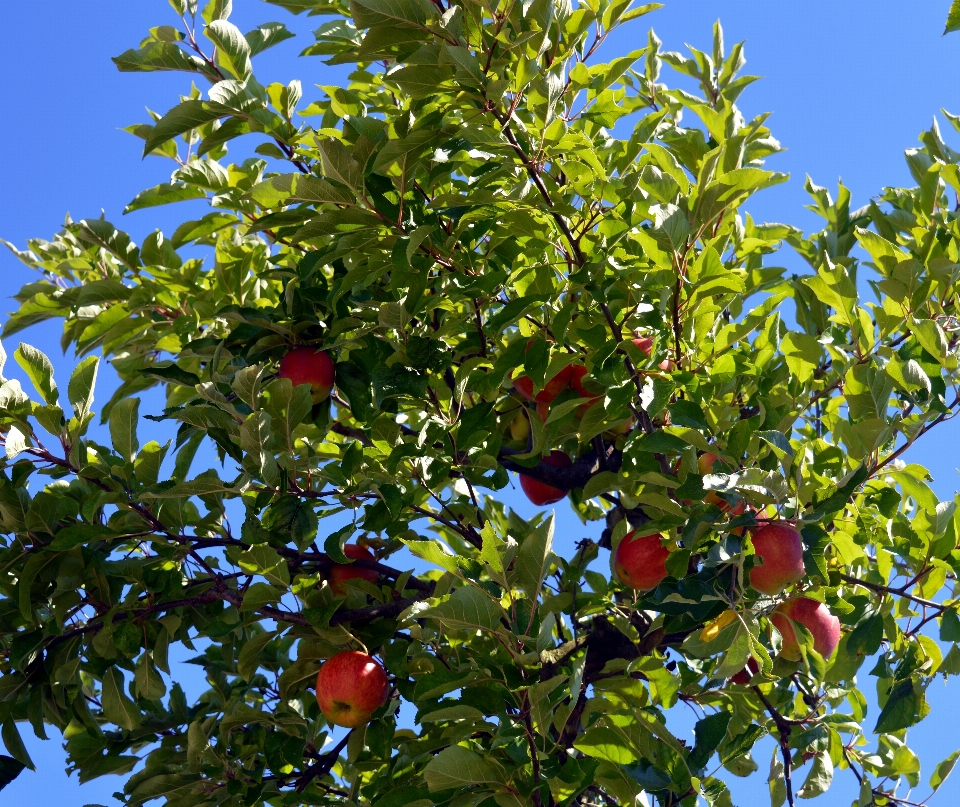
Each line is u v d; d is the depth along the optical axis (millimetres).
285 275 2428
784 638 2215
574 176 2199
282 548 2311
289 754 2303
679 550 2113
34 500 2248
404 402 2314
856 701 2387
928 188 2441
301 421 2344
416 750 2229
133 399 2254
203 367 2480
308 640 2281
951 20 2033
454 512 2396
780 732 2279
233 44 2309
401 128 2184
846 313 2260
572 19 2230
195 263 2557
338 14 2512
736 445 2113
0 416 2227
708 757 2154
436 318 2326
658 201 2205
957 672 2242
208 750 2316
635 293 2197
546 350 2182
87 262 2646
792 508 2082
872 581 2275
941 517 2193
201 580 2357
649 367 2193
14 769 2305
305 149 2324
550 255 2322
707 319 2230
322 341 2348
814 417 2385
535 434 2342
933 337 2199
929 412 2156
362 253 2230
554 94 2121
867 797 2271
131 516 2248
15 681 2287
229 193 2414
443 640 2311
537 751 2100
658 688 2289
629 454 2271
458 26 2037
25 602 2230
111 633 2275
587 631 2436
